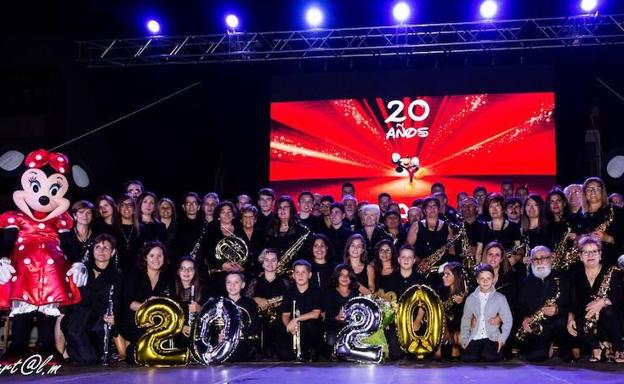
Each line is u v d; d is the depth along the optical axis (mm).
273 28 11758
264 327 7395
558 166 12898
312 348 6992
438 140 12531
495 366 6254
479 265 6957
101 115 12609
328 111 12844
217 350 6582
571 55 12453
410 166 12555
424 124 12578
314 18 11148
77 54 12500
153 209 7871
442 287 7238
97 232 7504
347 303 6816
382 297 7094
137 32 11906
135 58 11781
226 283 7062
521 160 12312
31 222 6723
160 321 6602
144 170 13047
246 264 7762
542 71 12359
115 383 5223
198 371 6004
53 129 12477
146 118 12922
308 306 7086
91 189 8055
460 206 8305
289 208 7926
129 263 7488
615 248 7152
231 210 7902
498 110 12414
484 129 12430
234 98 13438
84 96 12570
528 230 7574
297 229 7938
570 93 12789
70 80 12547
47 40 12602
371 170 12664
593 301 6461
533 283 6797
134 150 12906
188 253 7871
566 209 7555
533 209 7477
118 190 12766
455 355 6977
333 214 8156
